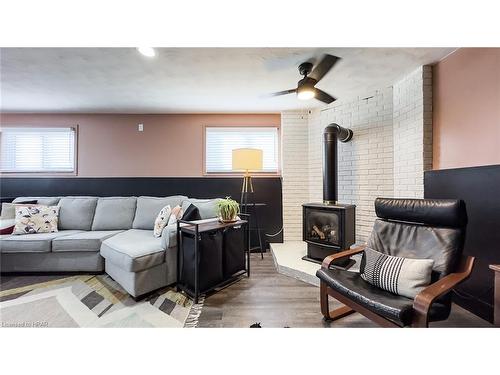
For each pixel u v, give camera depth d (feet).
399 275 4.90
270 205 12.62
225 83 9.05
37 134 12.57
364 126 10.26
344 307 6.35
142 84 9.12
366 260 5.82
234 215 8.24
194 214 8.30
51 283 8.13
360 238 10.43
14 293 7.42
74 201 10.81
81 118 12.57
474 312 6.02
